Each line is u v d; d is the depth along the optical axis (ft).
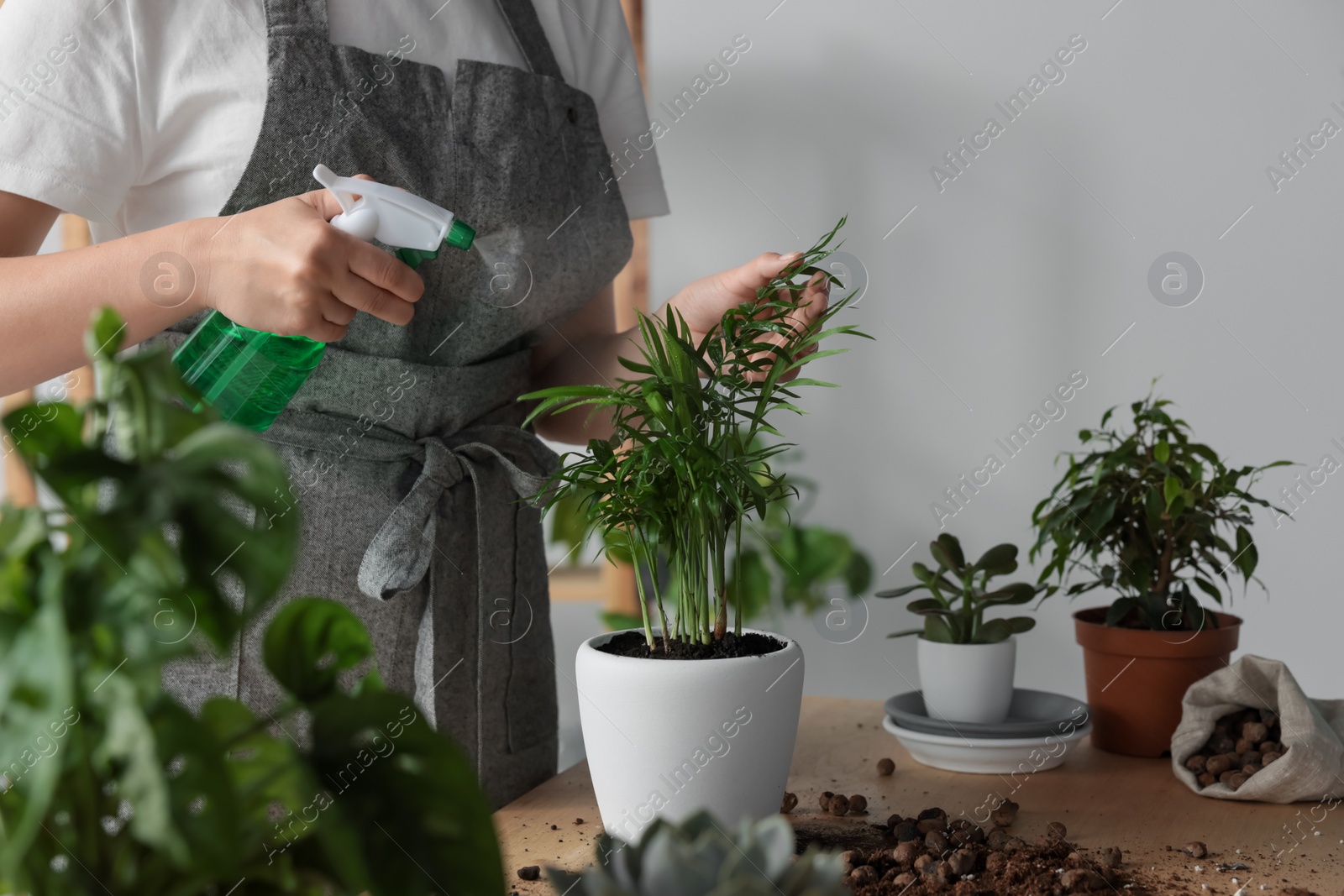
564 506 5.27
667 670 2.09
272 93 2.58
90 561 0.94
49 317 2.12
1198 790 2.75
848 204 5.87
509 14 3.15
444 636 2.80
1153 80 5.43
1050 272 5.65
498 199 2.89
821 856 1.10
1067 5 5.50
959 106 5.68
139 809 0.91
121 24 2.45
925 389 5.86
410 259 2.21
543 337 3.34
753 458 2.32
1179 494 3.19
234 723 1.19
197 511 0.96
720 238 6.03
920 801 2.69
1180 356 5.51
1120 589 3.45
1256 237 5.37
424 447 2.83
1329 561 5.35
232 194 2.61
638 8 5.91
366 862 1.02
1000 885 2.10
